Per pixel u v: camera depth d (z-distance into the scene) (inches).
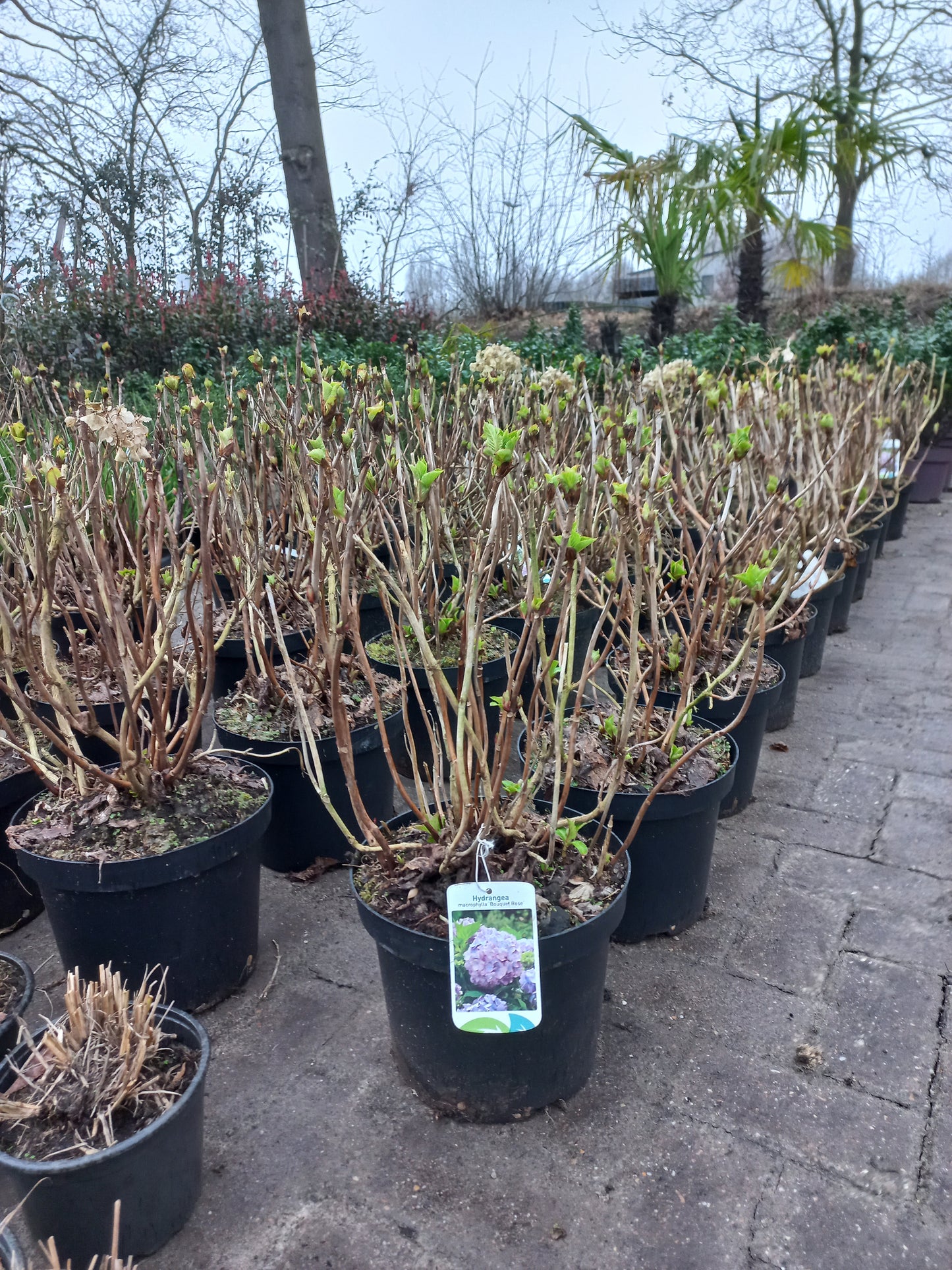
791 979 86.5
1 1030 66.9
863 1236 61.4
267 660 99.0
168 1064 63.2
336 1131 70.3
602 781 86.9
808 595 124.3
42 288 315.3
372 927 67.6
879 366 248.8
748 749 112.4
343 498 63.2
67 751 79.4
